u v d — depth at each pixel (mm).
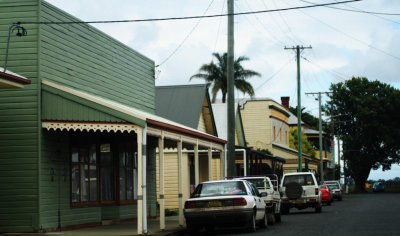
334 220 21766
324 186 37844
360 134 80438
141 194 15367
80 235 15336
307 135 80562
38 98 16172
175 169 31938
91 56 19750
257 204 17469
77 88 18594
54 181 16828
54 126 16031
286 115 61719
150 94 25531
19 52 16422
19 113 16297
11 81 14258
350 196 61438
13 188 16125
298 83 42688
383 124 78312
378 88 80562
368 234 15438
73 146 18094
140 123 15422
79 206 18031
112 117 15641
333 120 74875
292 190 27594
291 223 21016
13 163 16203
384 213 25922
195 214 16406
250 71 59312
